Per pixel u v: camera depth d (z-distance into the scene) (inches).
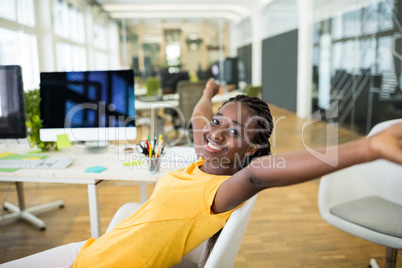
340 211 66.7
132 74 77.1
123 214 53.0
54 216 110.4
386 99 205.6
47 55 253.6
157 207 36.5
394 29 197.6
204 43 513.7
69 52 324.2
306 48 320.8
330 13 278.2
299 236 96.3
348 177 74.5
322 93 295.7
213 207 34.6
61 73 78.1
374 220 62.3
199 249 47.6
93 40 394.6
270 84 434.6
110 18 477.7
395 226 59.9
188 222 35.2
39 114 82.1
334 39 271.6
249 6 472.4
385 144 19.7
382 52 209.8
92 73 77.8
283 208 116.3
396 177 72.1
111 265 36.4
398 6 193.0
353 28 242.1
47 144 82.9
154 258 35.9
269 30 443.5
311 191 132.3
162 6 463.2
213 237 40.4
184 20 502.0
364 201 71.1
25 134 78.6
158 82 305.3
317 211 113.7
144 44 495.8
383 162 75.0
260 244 92.0
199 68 514.6
